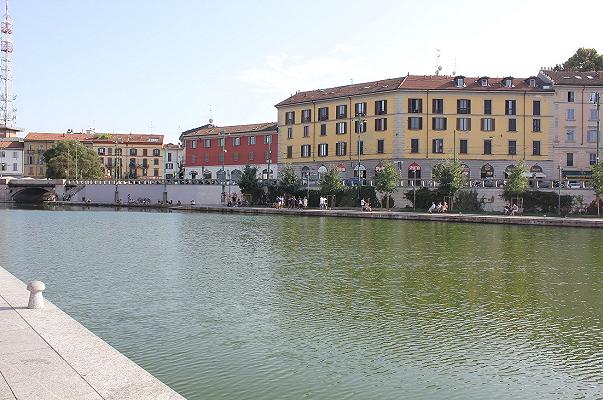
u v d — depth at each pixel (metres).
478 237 47.81
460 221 65.12
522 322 19.67
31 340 13.79
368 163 95.12
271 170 108.12
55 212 91.94
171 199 112.88
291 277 28.03
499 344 17.17
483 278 28.02
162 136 172.88
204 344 16.86
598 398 13.27
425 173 91.56
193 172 125.31
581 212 73.62
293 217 75.56
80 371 11.63
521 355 16.20
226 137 119.19
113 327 18.61
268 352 16.19
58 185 129.75
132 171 165.62
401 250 38.81
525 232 52.62
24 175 161.75
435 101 91.56
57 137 166.50
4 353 12.76
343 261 33.56
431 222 65.12
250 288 25.12
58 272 29.30
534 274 29.22
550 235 49.69
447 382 14.13
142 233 52.47
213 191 106.75
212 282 26.56
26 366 11.90
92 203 118.25
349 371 14.78
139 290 24.56
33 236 49.34
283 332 18.20
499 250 38.91
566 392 13.60
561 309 21.61
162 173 167.75
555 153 92.75
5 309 16.91
